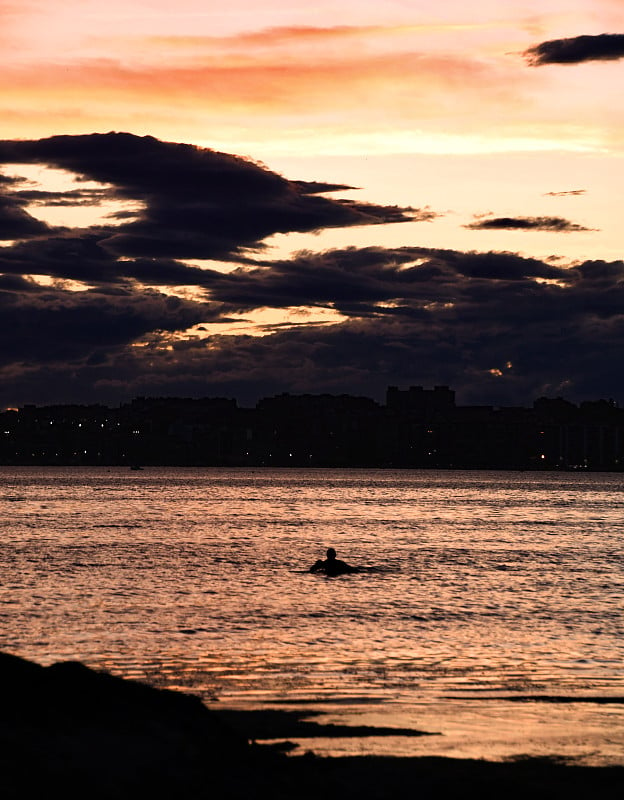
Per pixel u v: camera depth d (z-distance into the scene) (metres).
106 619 157.62
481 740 84.31
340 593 194.50
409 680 113.38
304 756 76.38
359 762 76.25
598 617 165.25
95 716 70.50
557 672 119.06
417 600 185.00
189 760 66.56
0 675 71.81
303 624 155.12
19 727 65.75
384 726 89.06
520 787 70.44
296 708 96.81
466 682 112.62
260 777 67.69
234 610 169.25
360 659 126.56
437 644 138.62
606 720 92.94
